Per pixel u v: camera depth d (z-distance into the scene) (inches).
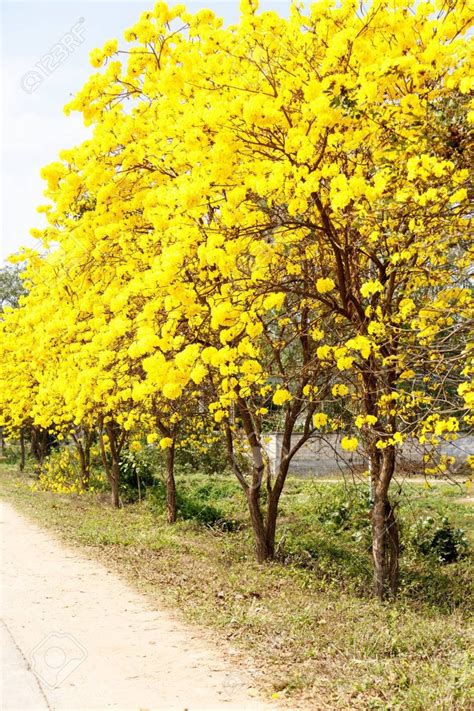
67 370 306.7
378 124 204.2
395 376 278.4
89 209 293.3
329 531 490.9
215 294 229.0
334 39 203.2
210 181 216.7
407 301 253.4
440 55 200.7
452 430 244.7
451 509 594.6
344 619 246.8
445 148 193.6
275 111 201.8
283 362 382.9
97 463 901.2
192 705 165.8
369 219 216.8
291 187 209.9
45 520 528.7
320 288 237.1
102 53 249.6
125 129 248.1
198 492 708.0
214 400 368.5
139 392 247.9
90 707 165.0
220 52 233.1
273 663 196.1
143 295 237.8
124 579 316.8
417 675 177.2
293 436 856.9
